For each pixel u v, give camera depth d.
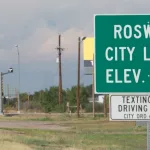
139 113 10.59
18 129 57.56
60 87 125.69
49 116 99.56
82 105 138.62
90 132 56.88
